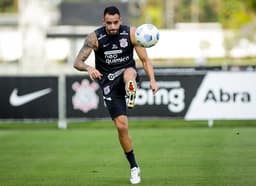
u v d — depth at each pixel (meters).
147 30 22.19
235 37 122.81
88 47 22.45
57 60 133.00
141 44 22.20
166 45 124.06
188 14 183.12
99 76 21.91
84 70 22.36
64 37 117.25
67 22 120.88
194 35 124.56
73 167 26.34
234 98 40.38
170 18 170.62
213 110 40.50
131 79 21.55
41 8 113.56
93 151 30.84
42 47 113.31
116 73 22.38
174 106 40.59
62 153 30.41
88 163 27.33
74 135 37.50
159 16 174.62
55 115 41.22
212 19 179.38
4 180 23.61
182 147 31.50
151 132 38.38
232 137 35.16
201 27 161.62
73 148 31.98
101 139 35.31
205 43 124.25
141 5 178.12
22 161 28.16
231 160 27.41
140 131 39.06
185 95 40.50
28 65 112.88
